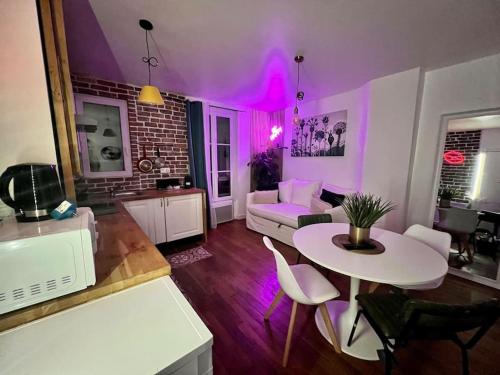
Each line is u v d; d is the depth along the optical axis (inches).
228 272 92.0
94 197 89.9
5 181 30.3
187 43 72.0
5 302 25.0
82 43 71.2
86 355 21.8
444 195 96.0
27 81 34.8
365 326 61.0
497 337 58.9
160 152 124.0
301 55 80.6
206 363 25.0
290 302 73.4
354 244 56.5
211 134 151.1
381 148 104.8
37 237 26.0
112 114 105.7
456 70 87.1
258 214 136.1
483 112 82.4
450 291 80.4
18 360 21.1
